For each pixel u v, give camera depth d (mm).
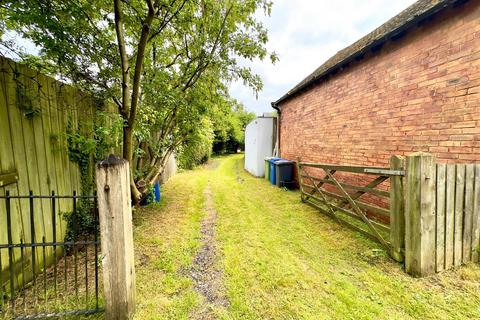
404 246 2480
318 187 4559
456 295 1947
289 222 3992
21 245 1710
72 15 2465
